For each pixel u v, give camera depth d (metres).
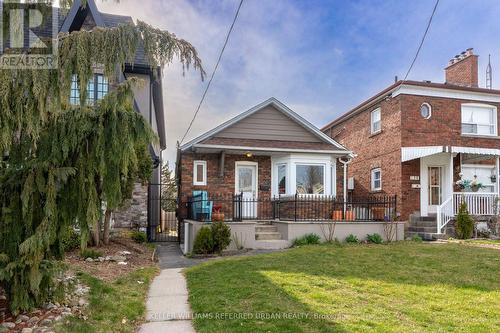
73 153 4.99
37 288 4.61
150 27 4.57
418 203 15.55
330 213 14.34
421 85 15.66
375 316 4.82
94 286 6.26
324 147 15.02
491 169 16.52
